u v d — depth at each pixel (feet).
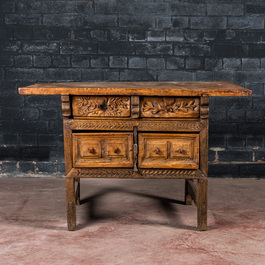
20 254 8.00
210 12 13.83
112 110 8.96
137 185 13.39
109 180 14.06
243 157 14.23
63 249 8.23
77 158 9.12
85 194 12.31
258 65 14.01
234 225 9.62
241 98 14.07
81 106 8.97
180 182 13.82
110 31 13.96
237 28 13.89
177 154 9.05
